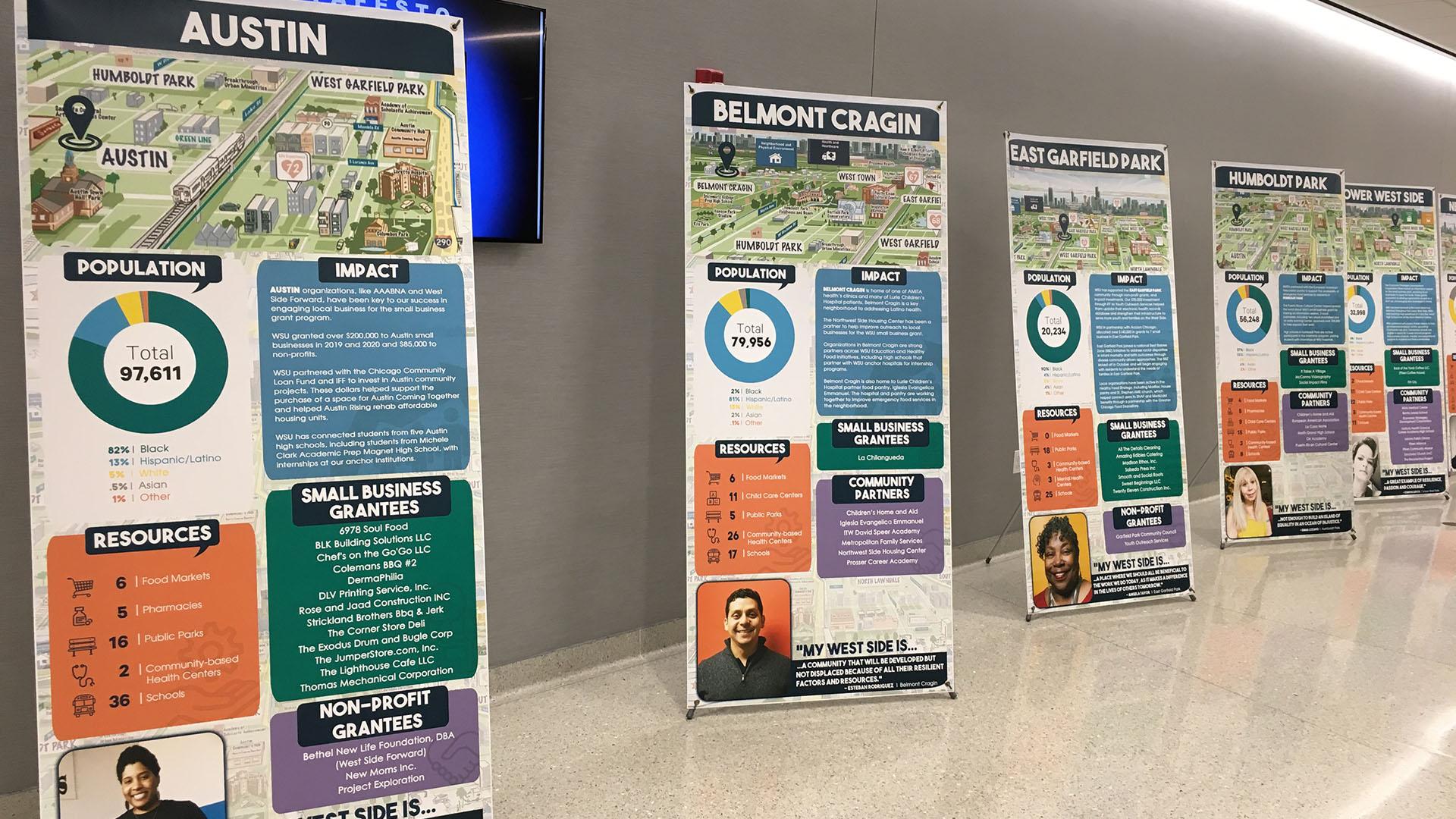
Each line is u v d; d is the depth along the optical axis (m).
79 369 2.08
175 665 2.13
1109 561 4.20
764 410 3.17
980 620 4.11
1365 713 3.16
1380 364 6.48
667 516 3.76
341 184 2.27
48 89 2.06
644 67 3.45
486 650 2.37
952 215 4.68
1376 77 7.82
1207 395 6.68
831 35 4.03
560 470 3.39
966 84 4.65
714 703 3.14
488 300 3.12
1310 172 5.36
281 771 2.21
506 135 3.00
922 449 3.28
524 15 2.98
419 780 2.31
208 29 2.16
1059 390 4.16
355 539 2.27
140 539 2.11
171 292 2.14
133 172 2.12
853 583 3.23
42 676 2.05
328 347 2.25
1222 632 3.94
